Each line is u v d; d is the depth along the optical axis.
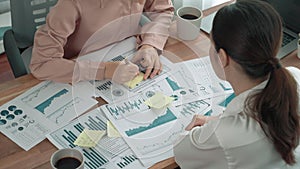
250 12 1.08
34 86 1.44
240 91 1.20
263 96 1.09
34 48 1.52
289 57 1.62
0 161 1.22
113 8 1.57
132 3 1.62
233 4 1.13
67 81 1.45
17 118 1.34
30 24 1.73
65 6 1.51
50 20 1.51
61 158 1.16
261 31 1.07
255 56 1.08
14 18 1.70
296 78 1.26
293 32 1.73
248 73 1.13
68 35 1.54
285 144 1.12
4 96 1.40
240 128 1.14
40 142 1.27
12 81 1.45
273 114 1.09
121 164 1.23
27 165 1.22
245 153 1.13
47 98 1.40
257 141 1.12
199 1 2.03
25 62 1.72
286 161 1.16
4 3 2.56
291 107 1.09
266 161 1.15
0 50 2.57
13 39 1.68
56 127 1.32
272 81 1.08
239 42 1.09
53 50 1.49
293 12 1.71
